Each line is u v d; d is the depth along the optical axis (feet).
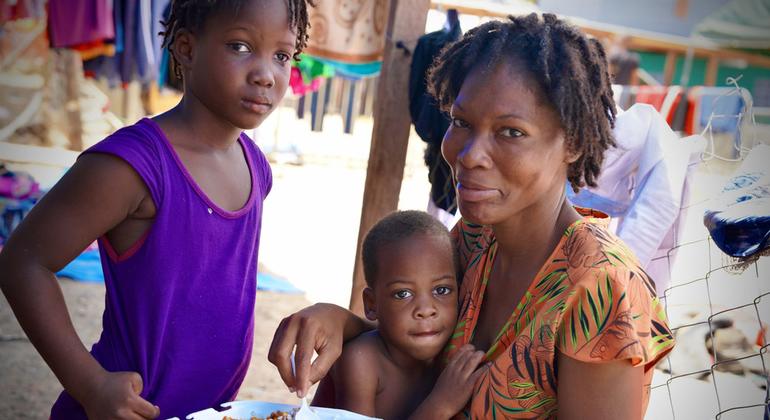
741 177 9.54
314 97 44.09
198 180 6.16
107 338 6.16
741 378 11.07
